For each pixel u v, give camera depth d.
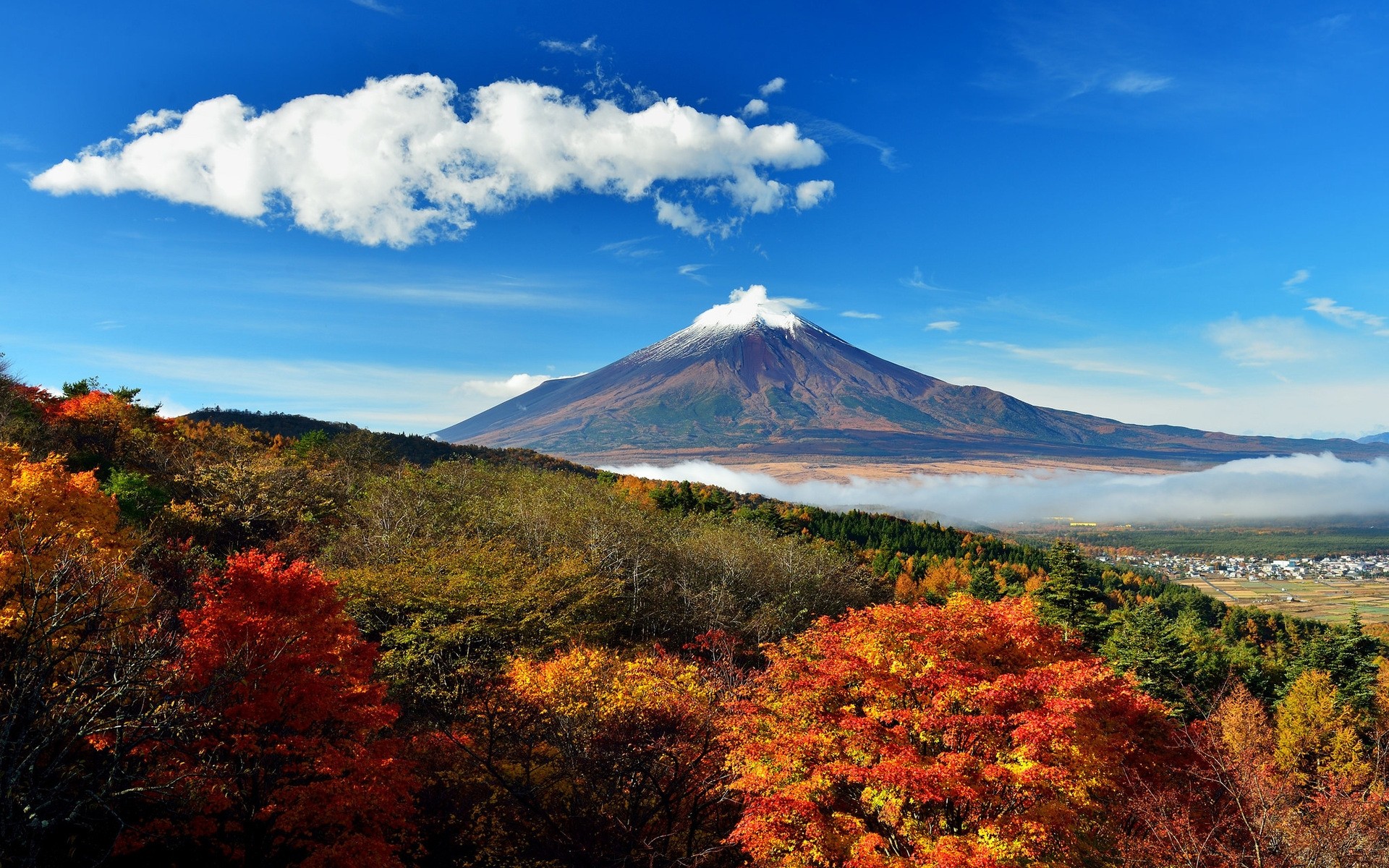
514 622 34.50
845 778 17.83
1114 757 18.78
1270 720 48.88
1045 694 18.30
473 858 23.55
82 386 63.44
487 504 56.84
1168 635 51.28
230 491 47.81
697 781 24.09
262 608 20.11
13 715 11.55
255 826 18.91
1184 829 19.50
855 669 19.19
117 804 15.97
